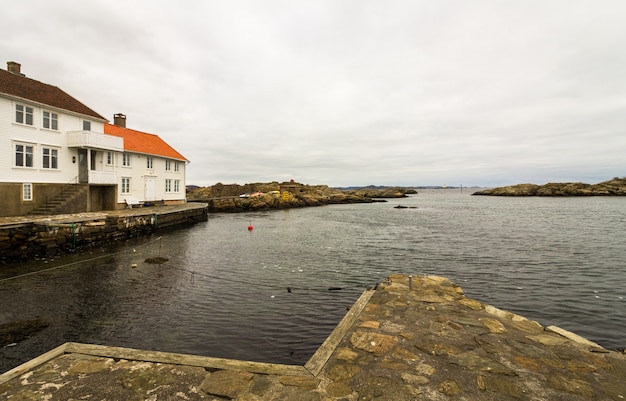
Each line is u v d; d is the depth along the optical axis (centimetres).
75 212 2400
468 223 3831
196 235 2727
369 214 5378
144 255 1814
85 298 1107
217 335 848
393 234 2941
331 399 372
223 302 1099
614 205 6712
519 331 556
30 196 2238
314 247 2250
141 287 1237
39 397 377
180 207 3619
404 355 473
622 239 2475
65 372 434
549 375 417
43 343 788
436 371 428
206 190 7950
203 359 469
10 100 2112
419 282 864
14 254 1617
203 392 389
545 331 557
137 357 474
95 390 392
